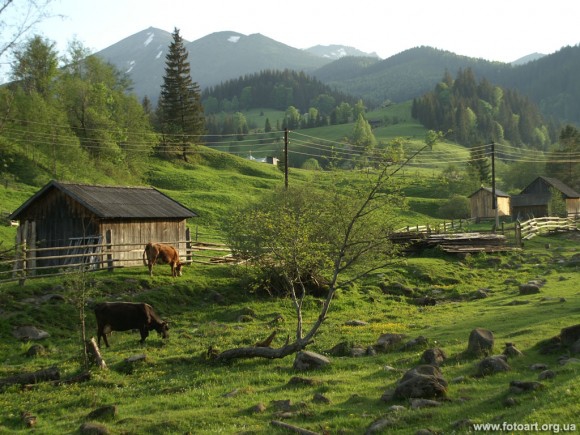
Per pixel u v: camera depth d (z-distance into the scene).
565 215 86.25
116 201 35.31
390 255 34.16
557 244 56.84
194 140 111.44
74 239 33.94
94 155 82.38
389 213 31.67
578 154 116.81
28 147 71.56
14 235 42.84
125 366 17.94
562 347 15.17
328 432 10.74
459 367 14.73
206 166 111.56
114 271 31.89
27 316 23.52
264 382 15.52
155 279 31.22
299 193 34.22
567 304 23.55
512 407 10.52
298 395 13.74
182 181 89.62
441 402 11.74
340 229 28.08
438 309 27.62
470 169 107.00
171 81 112.56
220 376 16.39
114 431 11.63
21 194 60.62
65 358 19.69
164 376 16.97
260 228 30.03
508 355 15.12
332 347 19.30
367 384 14.27
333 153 29.12
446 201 96.25
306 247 24.11
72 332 23.42
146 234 35.81
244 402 13.45
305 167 130.50
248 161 121.69
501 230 61.91
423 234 48.06
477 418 10.25
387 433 10.12
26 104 71.56
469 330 20.09
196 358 18.78
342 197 28.23
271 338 19.55
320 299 31.19
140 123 92.69
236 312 27.97
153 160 103.31
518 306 25.12
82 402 14.59
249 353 18.23
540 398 10.37
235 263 35.56
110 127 84.44
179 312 27.81
